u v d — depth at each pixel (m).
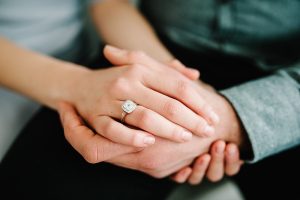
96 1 0.49
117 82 0.33
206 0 0.42
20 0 0.46
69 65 0.39
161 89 0.32
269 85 0.34
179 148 0.32
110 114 0.32
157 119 0.31
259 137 0.32
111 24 0.46
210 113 0.31
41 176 0.35
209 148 0.33
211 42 0.44
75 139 0.33
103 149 0.32
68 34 0.52
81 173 0.35
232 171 0.35
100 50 0.50
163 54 0.42
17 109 0.45
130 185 0.35
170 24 0.45
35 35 0.49
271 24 0.40
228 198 0.34
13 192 0.34
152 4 0.47
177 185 0.35
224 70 0.44
